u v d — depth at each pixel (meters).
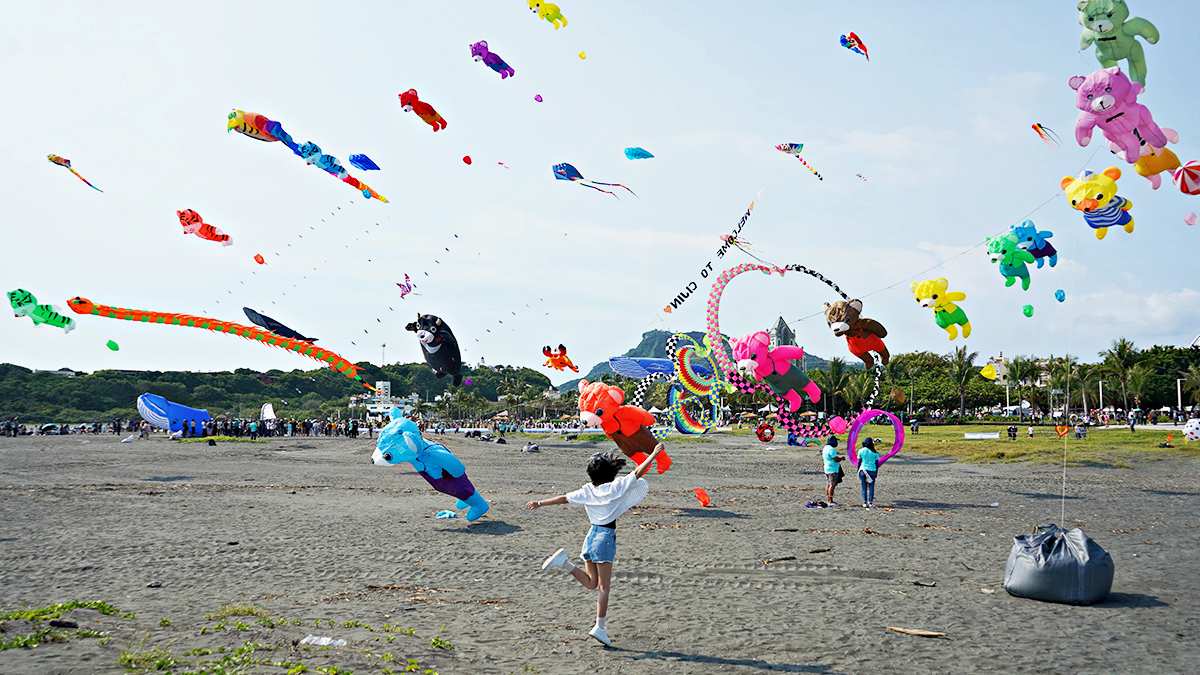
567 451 54.50
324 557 13.46
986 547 14.72
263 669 6.48
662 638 8.52
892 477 31.14
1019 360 116.44
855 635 8.69
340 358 28.02
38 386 143.75
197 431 78.38
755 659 7.78
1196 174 12.91
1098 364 113.56
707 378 25.70
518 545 14.85
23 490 24.14
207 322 26.59
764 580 11.70
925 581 11.66
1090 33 12.58
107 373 150.62
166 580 11.49
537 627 8.91
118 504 20.89
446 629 8.70
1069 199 15.13
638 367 26.92
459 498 18.91
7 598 10.28
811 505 21.12
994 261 18.41
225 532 16.16
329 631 8.13
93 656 6.69
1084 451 42.09
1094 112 12.95
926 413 116.00
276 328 26.41
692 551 14.12
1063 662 7.75
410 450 18.30
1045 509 20.64
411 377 165.12
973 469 35.00
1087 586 10.08
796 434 25.62
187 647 7.15
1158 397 105.94
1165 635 8.70
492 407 150.88
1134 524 17.72
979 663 7.70
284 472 33.28
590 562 8.33
